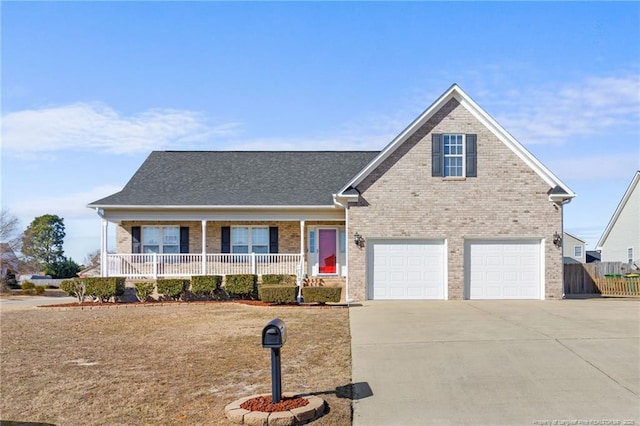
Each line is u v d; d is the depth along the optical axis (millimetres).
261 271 28172
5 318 20953
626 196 46969
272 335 9945
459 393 10766
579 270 30719
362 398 10594
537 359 12758
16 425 9539
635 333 15328
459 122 24531
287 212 27781
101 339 16109
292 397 10320
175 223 29172
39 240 68438
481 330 16094
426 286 24312
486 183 24391
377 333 15992
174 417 9750
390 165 24469
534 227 24328
